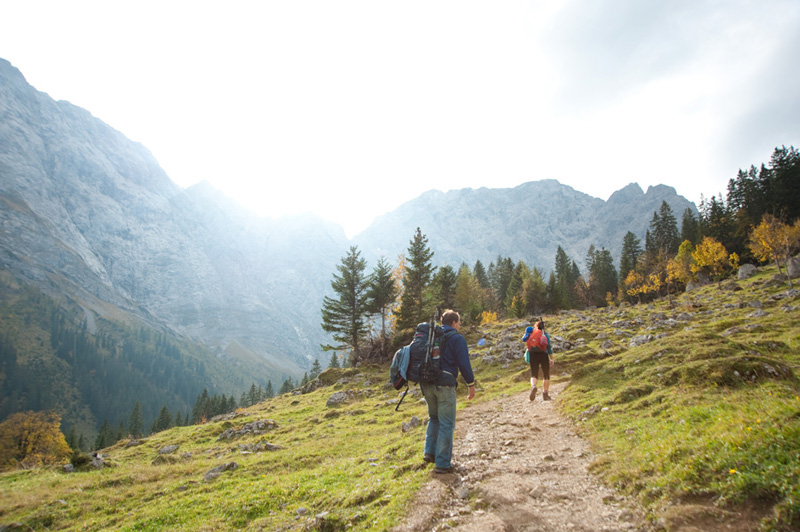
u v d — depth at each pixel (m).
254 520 7.37
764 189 82.12
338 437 17.50
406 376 6.50
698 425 6.07
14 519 11.03
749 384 8.23
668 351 12.41
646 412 8.37
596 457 6.43
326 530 5.67
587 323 45.50
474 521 4.62
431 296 48.59
